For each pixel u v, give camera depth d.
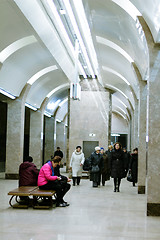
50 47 13.64
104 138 21.66
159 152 8.22
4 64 13.09
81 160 14.78
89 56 16.61
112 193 12.08
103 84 21.56
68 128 21.89
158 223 7.21
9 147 17.02
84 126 21.80
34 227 6.55
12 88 15.59
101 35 12.27
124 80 18.23
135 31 8.94
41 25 11.23
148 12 7.09
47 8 10.39
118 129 38.66
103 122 21.73
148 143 8.26
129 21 8.76
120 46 12.27
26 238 5.71
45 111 24.22
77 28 12.05
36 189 9.09
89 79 22.08
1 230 6.26
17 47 12.80
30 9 9.77
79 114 21.89
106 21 10.22
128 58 13.20
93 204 9.53
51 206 8.89
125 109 30.36
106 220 7.39
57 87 22.72
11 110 17.05
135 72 12.91
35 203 8.94
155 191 8.12
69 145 21.81
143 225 6.96
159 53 8.34
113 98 28.92
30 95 18.97
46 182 9.04
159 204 8.05
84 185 14.88
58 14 10.77
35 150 22.27
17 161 16.95
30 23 10.43
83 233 6.15
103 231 6.36
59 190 9.05
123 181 17.52
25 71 15.41
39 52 14.13
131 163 14.75
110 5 8.62
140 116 12.83
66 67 18.27
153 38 8.30
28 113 28.42
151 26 7.74
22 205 8.80
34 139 22.30
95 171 13.99
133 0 7.41
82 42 13.91
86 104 21.94
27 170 9.86
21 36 11.72
